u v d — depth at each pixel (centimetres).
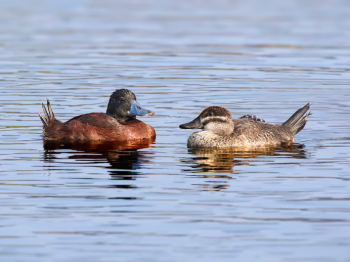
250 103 1780
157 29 3647
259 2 5500
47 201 970
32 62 2461
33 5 5047
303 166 1181
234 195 1001
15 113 1648
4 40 3127
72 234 844
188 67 2370
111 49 2838
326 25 3888
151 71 2278
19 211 926
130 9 4875
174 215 910
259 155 1284
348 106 1744
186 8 4981
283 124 1458
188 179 1094
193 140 1370
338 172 1134
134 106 1491
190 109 1716
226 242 819
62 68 2330
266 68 2362
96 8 4912
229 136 1373
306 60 2561
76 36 3306
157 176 1116
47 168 1164
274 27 3778
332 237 835
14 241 821
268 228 865
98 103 1772
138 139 1449
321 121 1591
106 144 1395
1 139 1402
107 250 795
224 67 2377
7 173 1126
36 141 1400
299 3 5403
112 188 1038
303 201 970
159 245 809
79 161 1225
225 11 4769
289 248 802
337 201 967
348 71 2298
